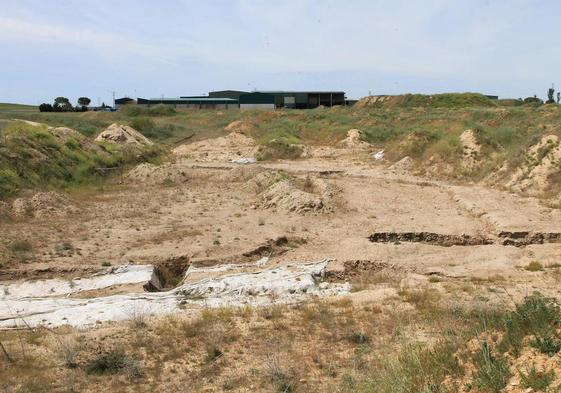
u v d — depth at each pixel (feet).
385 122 163.02
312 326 33.32
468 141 99.40
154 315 35.99
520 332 24.31
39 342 31.22
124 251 51.08
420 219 63.67
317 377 26.30
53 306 38.50
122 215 65.98
